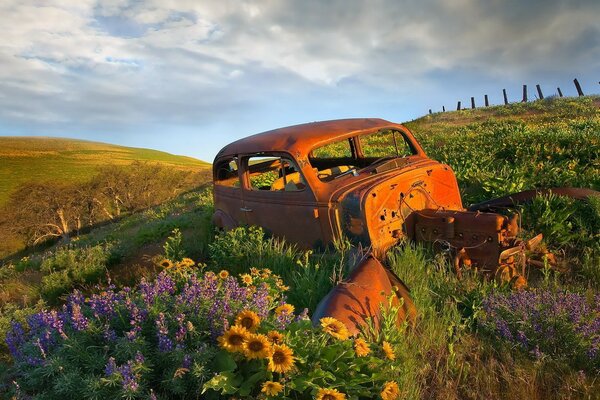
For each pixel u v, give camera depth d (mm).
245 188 6523
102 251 9570
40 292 8445
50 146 137125
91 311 3201
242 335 2490
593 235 5594
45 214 64125
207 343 2832
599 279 4680
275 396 2414
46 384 2766
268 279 4371
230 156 6805
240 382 2469
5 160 112812
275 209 5918
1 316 6039
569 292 4051
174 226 10859
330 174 6383
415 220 5242
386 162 5621
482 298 4145
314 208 5293
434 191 5766
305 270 4770
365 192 4895
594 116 20844
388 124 6227
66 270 8609
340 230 5070
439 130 24359
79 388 2488
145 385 2480
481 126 23469
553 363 3369
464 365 3434
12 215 63531
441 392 3152
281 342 2623
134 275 7652
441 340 3676
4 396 2852
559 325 3557
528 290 4477
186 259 4734
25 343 2975
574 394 3053
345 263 4734
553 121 22188
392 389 2551
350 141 7215
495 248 4586
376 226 4895
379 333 3367
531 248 4734
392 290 3746
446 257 4926
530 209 6070
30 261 12594
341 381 2580
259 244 5852
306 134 5703
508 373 3268
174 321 2875
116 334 3035
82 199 66438
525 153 10930
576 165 8867
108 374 2414
